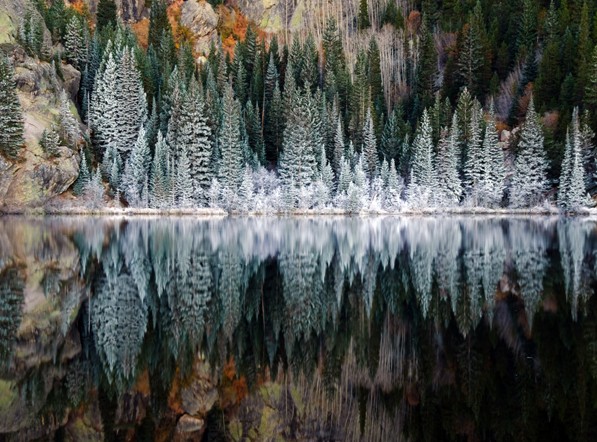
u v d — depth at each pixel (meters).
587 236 50.69
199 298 23.64
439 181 88.25
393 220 76.75
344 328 19.47
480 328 18.81
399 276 29.52
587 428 11.17
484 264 33.31
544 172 86.25
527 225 65.94
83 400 12.76
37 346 16.23
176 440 11.38
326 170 86.19
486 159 87.00
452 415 12.33
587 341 16.78
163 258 34.94
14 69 72.31
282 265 33.16
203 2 137.88
